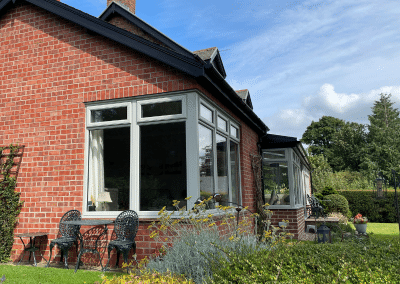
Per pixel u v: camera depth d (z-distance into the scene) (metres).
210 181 6.77
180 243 4.72
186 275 4.06
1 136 7.45
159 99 6.44
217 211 6.86
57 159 6.93
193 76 6.06
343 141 42.09
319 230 8.73
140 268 5.05
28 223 6.94
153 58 6.52
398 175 34.34
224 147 7.94
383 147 38.03
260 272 3.06
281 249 3.84
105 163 6.67
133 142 6.50
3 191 7.04
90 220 6.18
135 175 6.38
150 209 6.22
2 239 6.96
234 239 4.60
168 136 6.33
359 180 31.42
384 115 46.12
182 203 6.03
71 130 6.92
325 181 27.27
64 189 6.78
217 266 3.62
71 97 7.03
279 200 11.61
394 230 13.97
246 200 9.09
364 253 3.74
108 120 6.78
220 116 7.75
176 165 6.19
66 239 6.14
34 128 7.21
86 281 4.98
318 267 3.23
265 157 11.84
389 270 3.19
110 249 5.70
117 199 6.46
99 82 6.87
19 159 7.22
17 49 7.69
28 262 6.74
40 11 7.65
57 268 5.89
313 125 49.44
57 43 7.35
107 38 6.96
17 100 7.46
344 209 15.56
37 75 7.39
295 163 12.88
